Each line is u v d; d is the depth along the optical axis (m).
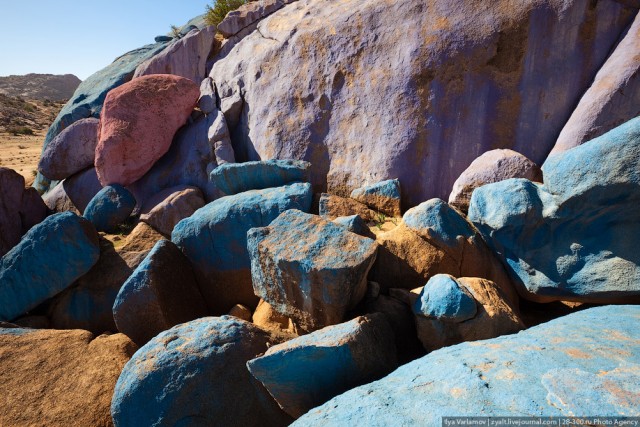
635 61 5.25
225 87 9.88
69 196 10.88
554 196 4.29
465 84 6.51
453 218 5.34
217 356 3.84
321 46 8.27
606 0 5.73
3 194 9.07
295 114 8.38
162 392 3.70
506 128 6.26
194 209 8.24
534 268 4.71
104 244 7.42
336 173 7.66
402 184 6.90
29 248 6.61
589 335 2.99
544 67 6.03
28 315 6.74
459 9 6.69
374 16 7.65
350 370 3.38
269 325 5.27
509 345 3.00
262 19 11.00
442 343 3.95
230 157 8.73
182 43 11.52
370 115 7.40
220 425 3.64
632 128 3.63
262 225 6.34
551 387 2.23
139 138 9.10
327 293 4.28
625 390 2.10
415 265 5.13
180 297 5.93
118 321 5.55
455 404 2.34
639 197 3.71
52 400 4.29
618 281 4.03
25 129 46.31
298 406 3.42
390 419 2.38
